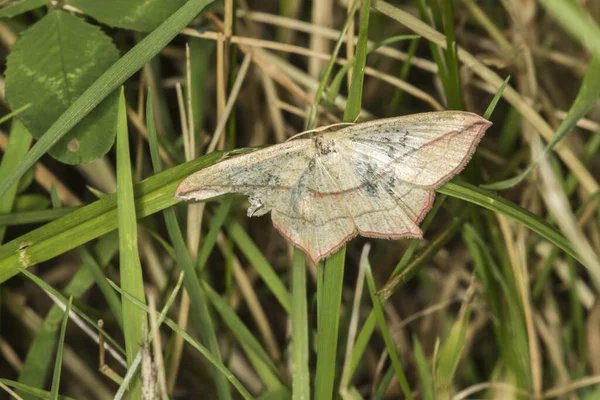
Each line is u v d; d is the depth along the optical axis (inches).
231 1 9.6
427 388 9.5
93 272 9.5
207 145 10.4
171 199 9.0
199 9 9.0
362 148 8.8
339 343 10.0
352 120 9.0
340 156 8.8
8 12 9.1
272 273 9.7
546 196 10.0
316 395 9.0
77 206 9.5
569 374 10.2
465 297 9.5
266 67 10.1
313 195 8.8
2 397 9.5
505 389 9.7
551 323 10.3
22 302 10.2
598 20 10.2
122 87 8.8
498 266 10.0
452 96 9.5
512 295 9.7
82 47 9.1
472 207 9.7
